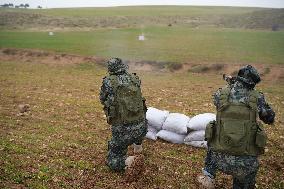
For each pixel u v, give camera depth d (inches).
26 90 549.3
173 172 268.4
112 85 248.1
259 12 2078.0
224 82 627.8
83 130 362.0
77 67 798.5
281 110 452.4
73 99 493.4
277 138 345.4
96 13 2605.8
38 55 912.3
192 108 454.6
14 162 280.8
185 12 2837.1
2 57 930.7
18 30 1649.9
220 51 893.8
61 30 1646.2
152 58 810.8
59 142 325.7
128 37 1244.5
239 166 199.0
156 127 331.9
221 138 201.6
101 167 274.8
